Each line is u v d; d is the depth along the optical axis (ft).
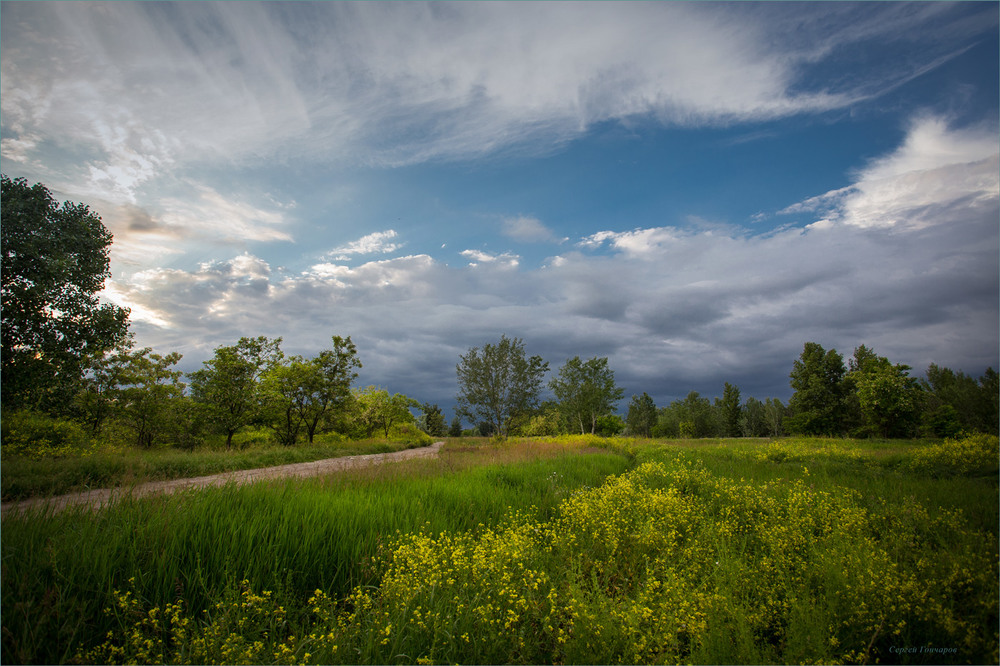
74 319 47.88
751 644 10.25
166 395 77.41
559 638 10.61
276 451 66.80
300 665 9.85
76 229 47.03
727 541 17.60
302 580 14.44
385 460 48.47
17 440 52.13
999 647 10.34
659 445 84.23
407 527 18.56
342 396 104.27
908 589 11.78
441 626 11.03
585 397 188.44
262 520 17.46
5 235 41.50
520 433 122.42
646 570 14.47
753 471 41.81
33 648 10.40
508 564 14.35
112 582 12.39
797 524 18.63
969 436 44.86
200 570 13.24
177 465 45.60
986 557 14.19
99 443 66.13
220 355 86.38
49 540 14.07
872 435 129.18
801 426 160.56
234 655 9.69
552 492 29.30
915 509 20.45
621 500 23.32
